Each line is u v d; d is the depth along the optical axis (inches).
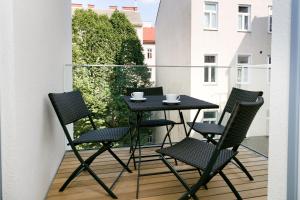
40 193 77.7
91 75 144.6
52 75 98.0
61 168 107.4
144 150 131.2
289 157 44.5
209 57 467.5
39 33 78.8
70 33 152.4
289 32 44.2
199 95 183.6
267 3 488.7
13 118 60.0
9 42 58.4
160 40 589.3
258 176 99.7
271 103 48.4
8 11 57.9
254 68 138.9
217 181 95.1
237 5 474.3
